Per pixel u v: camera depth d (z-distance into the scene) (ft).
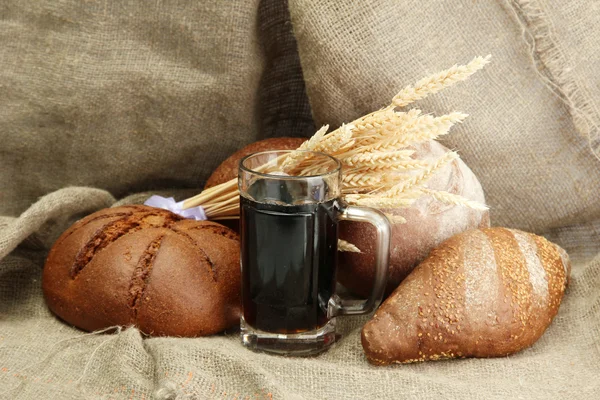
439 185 3.42
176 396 2.92
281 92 4.00
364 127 3.17
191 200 3.52
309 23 3.54
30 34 3.71
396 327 3.12
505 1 3.60
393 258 3.39
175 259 3.23
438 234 3.39
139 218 3.37
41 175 3.89
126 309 3.21
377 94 3.57
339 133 3.12
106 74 3.74
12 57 3.72
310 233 3.11
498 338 3.14
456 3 3.59
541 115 3.70
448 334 3.12
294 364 3.07
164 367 3.01
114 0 3.67
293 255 3.11
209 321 3.24
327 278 3.18
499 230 3.36
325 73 3.57
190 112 3.82
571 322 3.33
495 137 3.68
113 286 3.21
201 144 3.90
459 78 3.09
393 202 3.11
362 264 3.40
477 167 3.74
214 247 3.31
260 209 3.10
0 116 3.76
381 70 3.54
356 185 3.25
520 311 3.16
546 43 3.63
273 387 2.94
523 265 3.23
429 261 3.26
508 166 3.74
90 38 3.71
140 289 3.21
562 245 3.88
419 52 3.55
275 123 4.08
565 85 3.65
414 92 3.13
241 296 3.23
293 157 3.19
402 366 3.15
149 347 3.10
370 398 2.99
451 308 3.13
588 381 3.05
